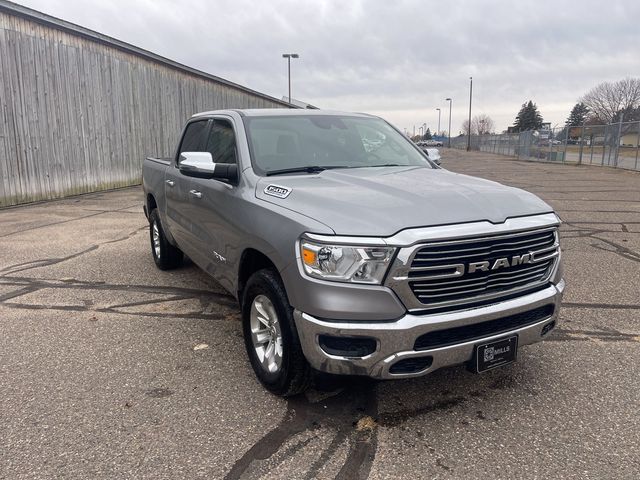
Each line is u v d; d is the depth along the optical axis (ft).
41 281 20.53
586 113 328.90
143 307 17.43
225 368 12.91
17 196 41.93
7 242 27.86
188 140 18.60
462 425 10.34
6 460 9.30
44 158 44.60
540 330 10.88
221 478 8.80
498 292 10.15
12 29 40.50
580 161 103.50
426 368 9.62
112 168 54.08
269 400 11.34
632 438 9.84
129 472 8.98
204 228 14.88
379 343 9.28
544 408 10.92
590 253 24.63
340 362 9.52
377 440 9.86
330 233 9.44
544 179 65.36
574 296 18.22
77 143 48.62
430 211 9.87
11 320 16.26
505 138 174.60
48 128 44.88
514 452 9.46
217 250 13.88
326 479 8.77
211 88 78.02
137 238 28.89
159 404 11.19
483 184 12.32
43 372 12.71
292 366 10.41
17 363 13.21
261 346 11.85
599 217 35.27
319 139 14.99
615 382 11.96
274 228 10.60
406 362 9.52
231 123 15.12
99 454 9.47
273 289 10.70
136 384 12.09
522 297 10.45
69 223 33.81
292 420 10.55
